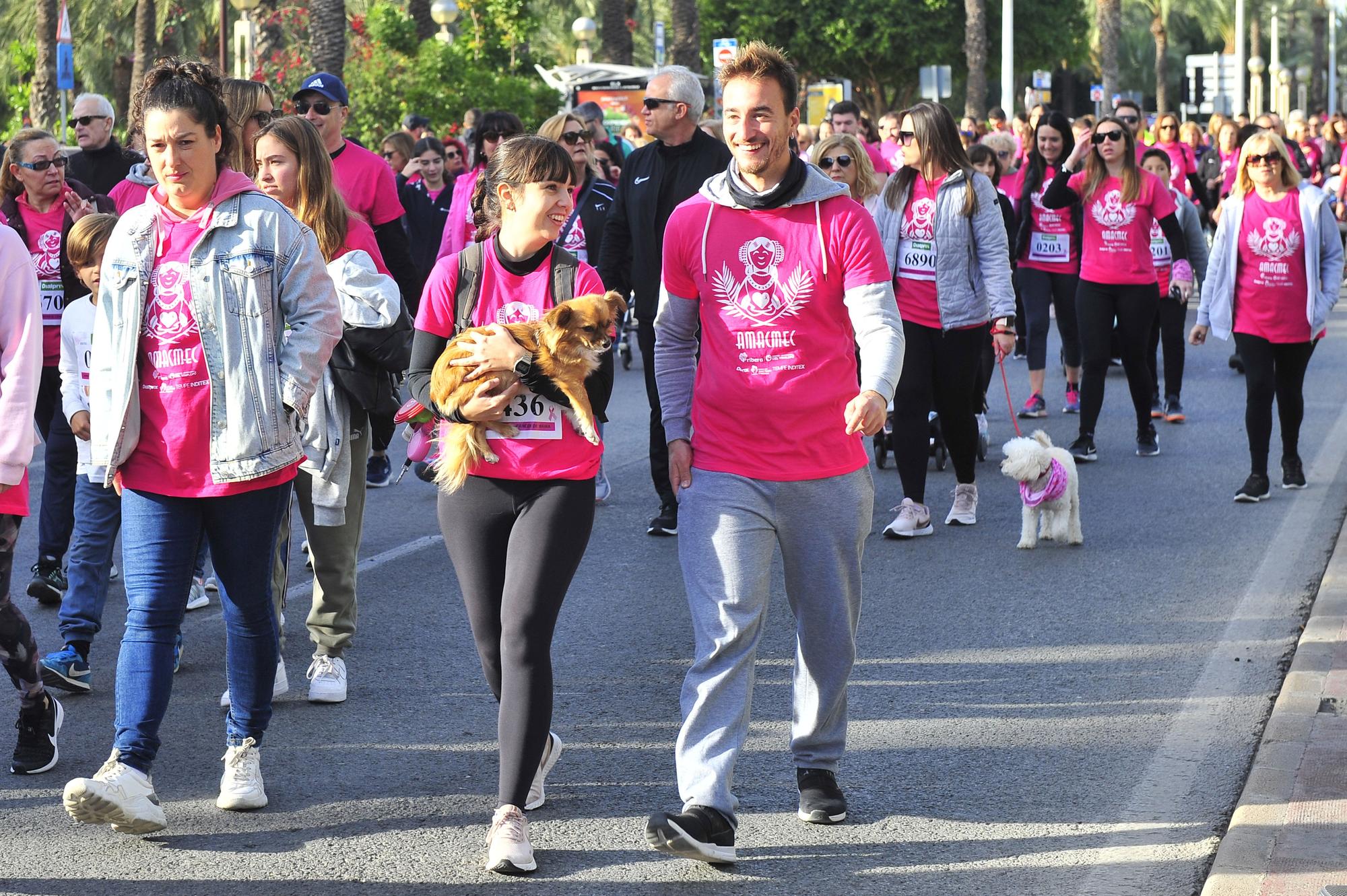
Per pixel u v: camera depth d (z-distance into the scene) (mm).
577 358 5891
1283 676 8398
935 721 7770
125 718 6215
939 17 67562
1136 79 104625
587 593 10508
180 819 6594
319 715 7992
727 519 5977
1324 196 12617
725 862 6039
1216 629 9328
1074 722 7715
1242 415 17047
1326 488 13266
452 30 43000
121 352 6105
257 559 6371
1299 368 12953
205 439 6160
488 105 34062
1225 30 95125
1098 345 14555
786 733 7660
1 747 7555
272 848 6285
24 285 6523
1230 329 12898
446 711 8062
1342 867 5789
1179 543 11531
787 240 5957
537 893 5824
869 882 5895
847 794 6805
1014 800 6711
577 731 7727
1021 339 21969
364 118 32875
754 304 5969
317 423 7750
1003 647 9047
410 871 6039
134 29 53500
